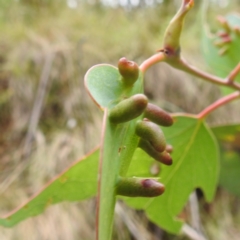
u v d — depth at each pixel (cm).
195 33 70
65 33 66
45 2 76
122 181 13
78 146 51
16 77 57
